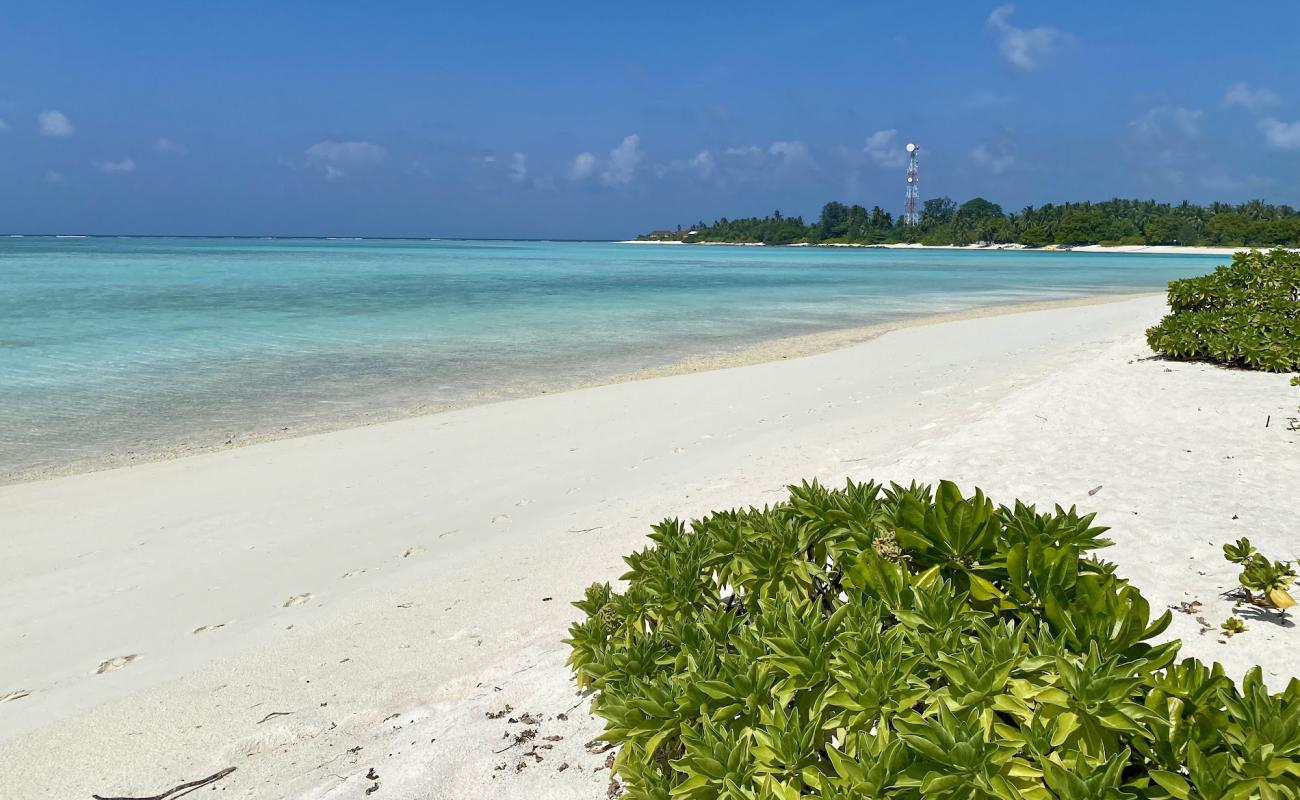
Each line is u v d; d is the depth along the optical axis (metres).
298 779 3.48
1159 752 2.06
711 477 8.04
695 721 2.61
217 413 12.07
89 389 13.82
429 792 3.24
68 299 29.88
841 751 2.39
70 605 5.66
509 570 5.86
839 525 3.45
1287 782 1.92
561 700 3.84
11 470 9.12
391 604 5.39
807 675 2.44
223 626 5.25
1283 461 6.78
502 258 103.38
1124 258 131.75
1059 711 2.12
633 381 14.60
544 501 7.67
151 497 8.09
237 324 23.03
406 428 10.94
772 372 15.09
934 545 3.00
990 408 10.07
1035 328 22.28
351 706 4.11
